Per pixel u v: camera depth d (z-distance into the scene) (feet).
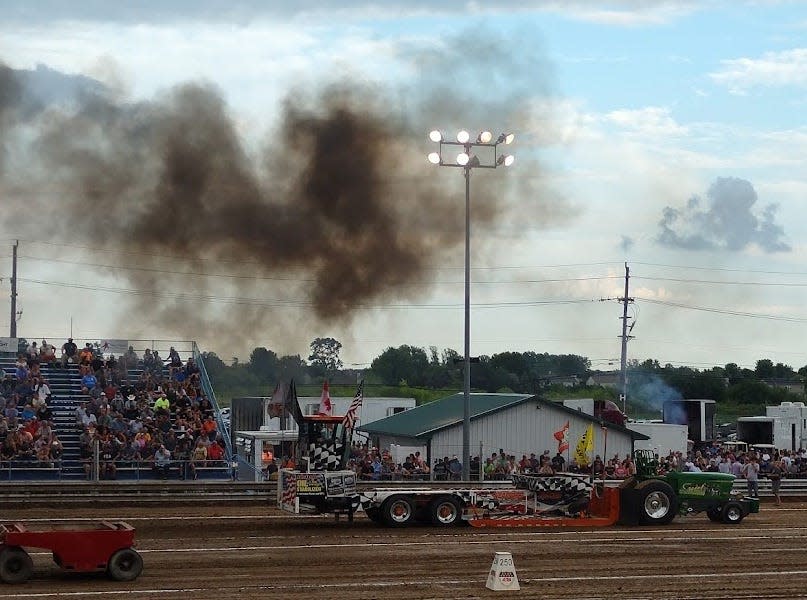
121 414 139.44
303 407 176.14
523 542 83.61
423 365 321.32
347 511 92.07
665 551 80.12
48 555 74.23
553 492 97.14
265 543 81.10
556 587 64.90
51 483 108.17
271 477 126.52
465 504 93.66
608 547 81.61
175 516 99.14
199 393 153.99
